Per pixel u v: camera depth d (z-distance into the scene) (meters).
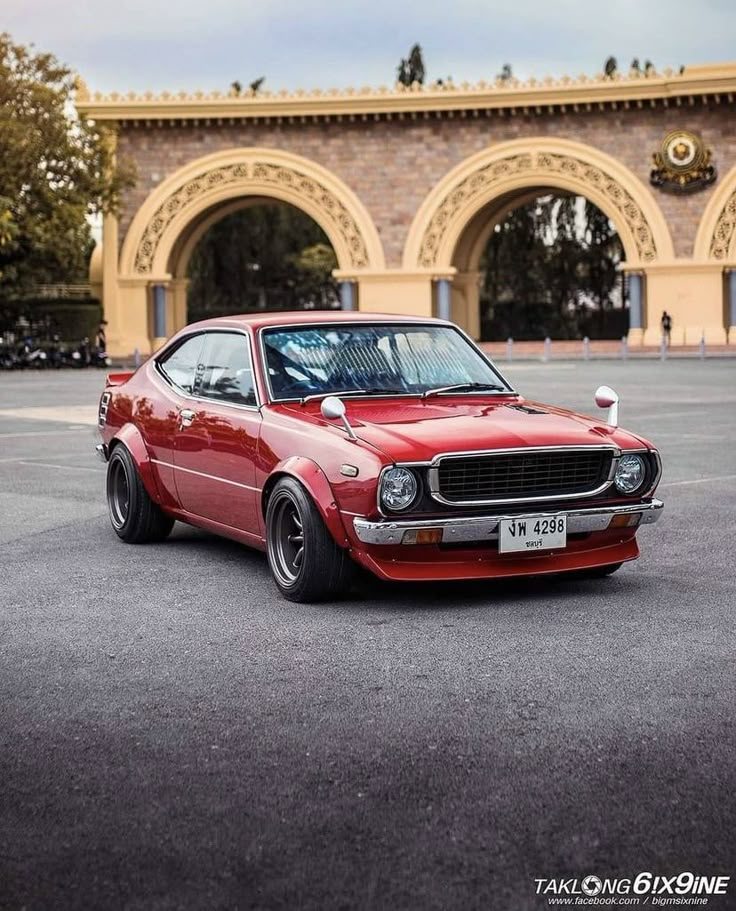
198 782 4.18
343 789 4.10
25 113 42.31
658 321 50.12
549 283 61.62
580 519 6.79
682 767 4.25
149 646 6.01
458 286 54.38
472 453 6.57
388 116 51.50
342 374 7.71
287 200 52.53
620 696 5.08
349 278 52.38
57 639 6.15
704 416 19.31
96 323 52.94
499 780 4.16
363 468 6.51
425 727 4.73
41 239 41.59
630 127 49.81
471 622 6.41
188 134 52.41
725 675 5.38
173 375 8.65
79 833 3.77
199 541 9.02
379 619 6.52
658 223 49.75
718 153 49.16
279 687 5.29
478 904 3.29
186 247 54.75
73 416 20.72
